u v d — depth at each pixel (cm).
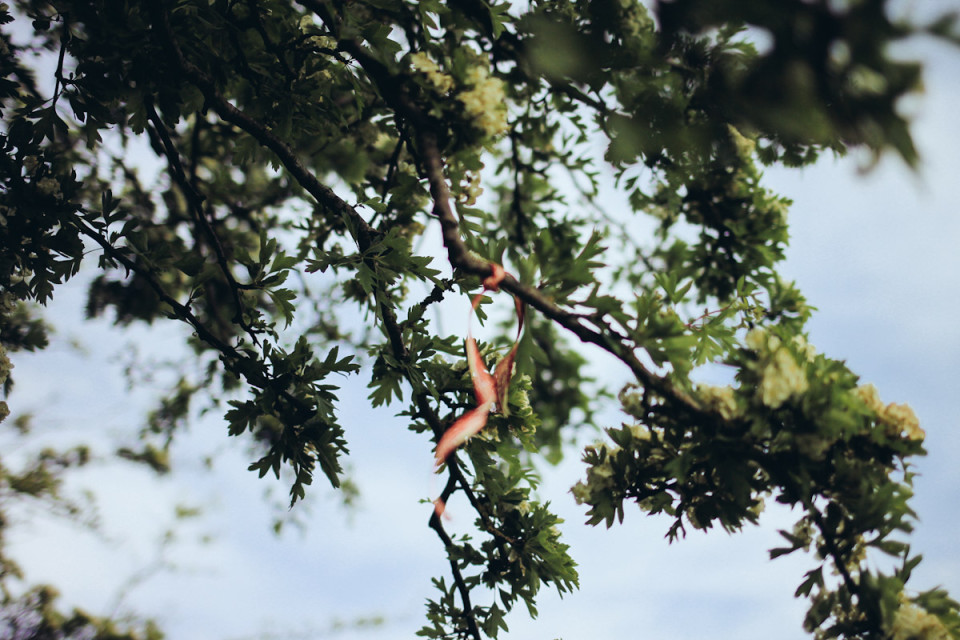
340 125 306
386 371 271
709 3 92
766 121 99
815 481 181
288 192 529
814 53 84
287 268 269
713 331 228
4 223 267
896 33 78
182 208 518
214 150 475
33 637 542
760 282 421
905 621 168
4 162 261
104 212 274
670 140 133
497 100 218
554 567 281
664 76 128
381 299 257
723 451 184
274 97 277
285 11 280
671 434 203
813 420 173
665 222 475
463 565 295
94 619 576
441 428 280
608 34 149
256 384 270
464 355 277
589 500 211
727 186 401
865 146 86
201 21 261
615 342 189
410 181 300
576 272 193
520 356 198
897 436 178
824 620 179
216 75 266
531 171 510
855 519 173
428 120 223
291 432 271
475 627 296
